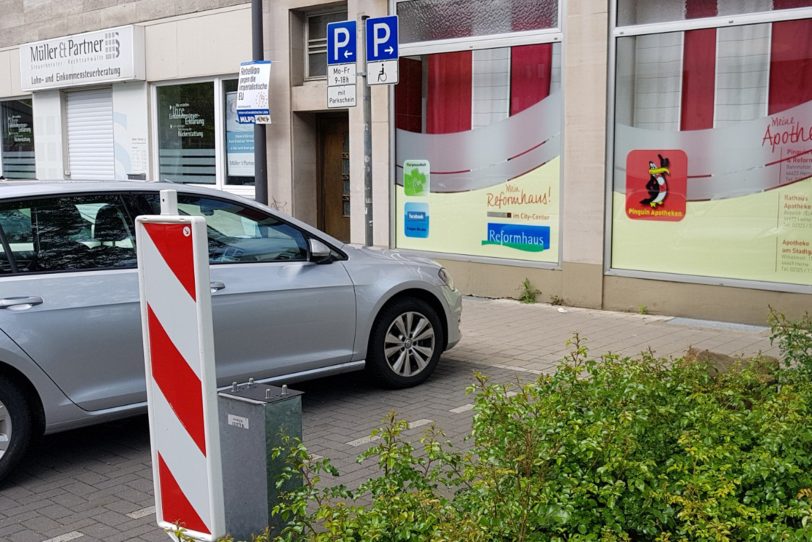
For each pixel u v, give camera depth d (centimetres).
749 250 912
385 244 1221
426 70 1160
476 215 1130
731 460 366
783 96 878
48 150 1866
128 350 539
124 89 1645
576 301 1035
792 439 376
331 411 643
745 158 906
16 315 494
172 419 328
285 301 611
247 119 1341
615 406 415
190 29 1491
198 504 324
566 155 1021
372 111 1209
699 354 580
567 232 1033
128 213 562
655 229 973
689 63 934
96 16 1670
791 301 882
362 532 317
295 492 354
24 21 1858
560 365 479
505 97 1084
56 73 1766
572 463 363
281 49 1330
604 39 977
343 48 1020
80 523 455
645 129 969
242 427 376
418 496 337
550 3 1030
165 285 323
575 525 337
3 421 496
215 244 592
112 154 1709
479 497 334
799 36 864
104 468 539
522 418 391
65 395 516
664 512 338
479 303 1082
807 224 873
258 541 330
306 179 1366
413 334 705
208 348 313
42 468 539
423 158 1175
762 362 555
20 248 512
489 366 774
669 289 964
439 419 618
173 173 1581
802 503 331
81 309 519
